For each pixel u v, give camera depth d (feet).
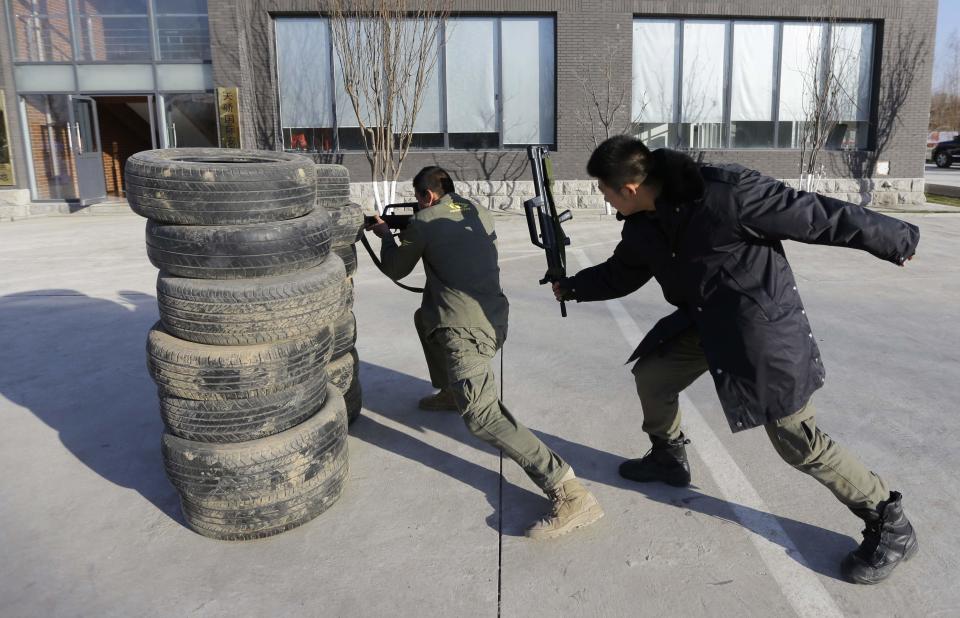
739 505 10.69
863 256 30.14
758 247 8.33
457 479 11.64
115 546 9.88
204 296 9.23
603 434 13.26
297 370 9.88
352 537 10.02
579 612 8.43
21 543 9.96
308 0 47.03
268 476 9.71
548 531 9.82
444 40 48.52
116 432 13.61
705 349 8.63
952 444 12.56
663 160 8.27
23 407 14.78
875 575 8.73
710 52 50.26
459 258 10.73
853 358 17.11
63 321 21.08
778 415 8.36
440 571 9.23
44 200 49.70
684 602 8.58
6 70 47.85
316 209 10.80
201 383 9.42
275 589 8.91
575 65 48.60
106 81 48.93
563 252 10.50
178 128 50.06
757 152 51.19
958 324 19.95
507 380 16.02
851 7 49.39
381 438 13.17
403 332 19.83
